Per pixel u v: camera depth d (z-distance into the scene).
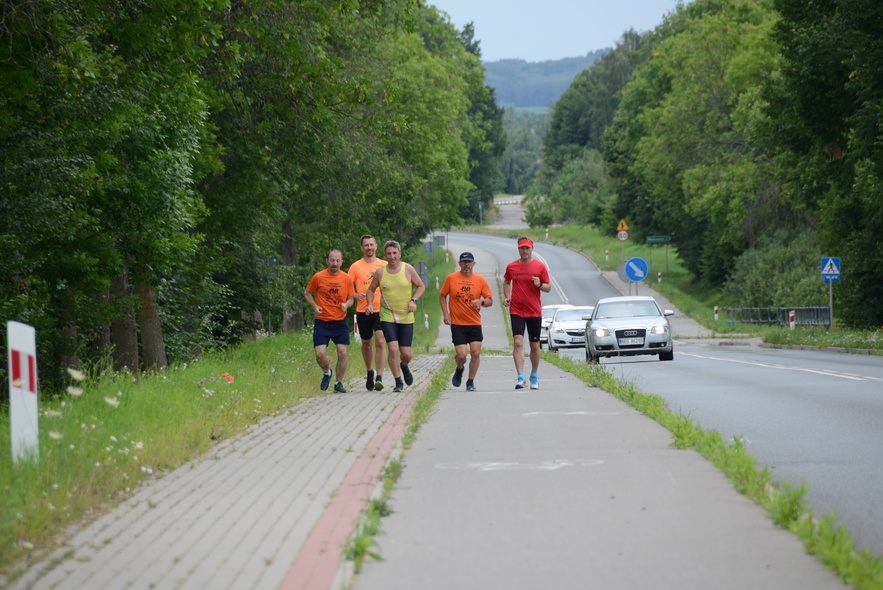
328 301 26.44
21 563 8.95
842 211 65.31
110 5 23.91
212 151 32.53
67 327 29.95
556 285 126.31
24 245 24.17
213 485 12.67
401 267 26.17
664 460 14.32
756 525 10.29
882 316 64.94
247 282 50.78
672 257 150.25
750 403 22.91
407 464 14.28
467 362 45.81
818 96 54.53
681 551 9.27
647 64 136.75
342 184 51.25
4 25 20.20
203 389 20.70
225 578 8.35
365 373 33.94
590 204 189.88
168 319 40.19
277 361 33.34
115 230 28.16
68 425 15.50
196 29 24.86
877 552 9.43
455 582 8.38
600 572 8.62
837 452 15.55
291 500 11.60
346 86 35.66
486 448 15.75
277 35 33.59
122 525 10.43
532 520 10.66
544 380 30.98
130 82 25.78
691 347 65.56
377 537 9.95
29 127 23.61
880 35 50.91
